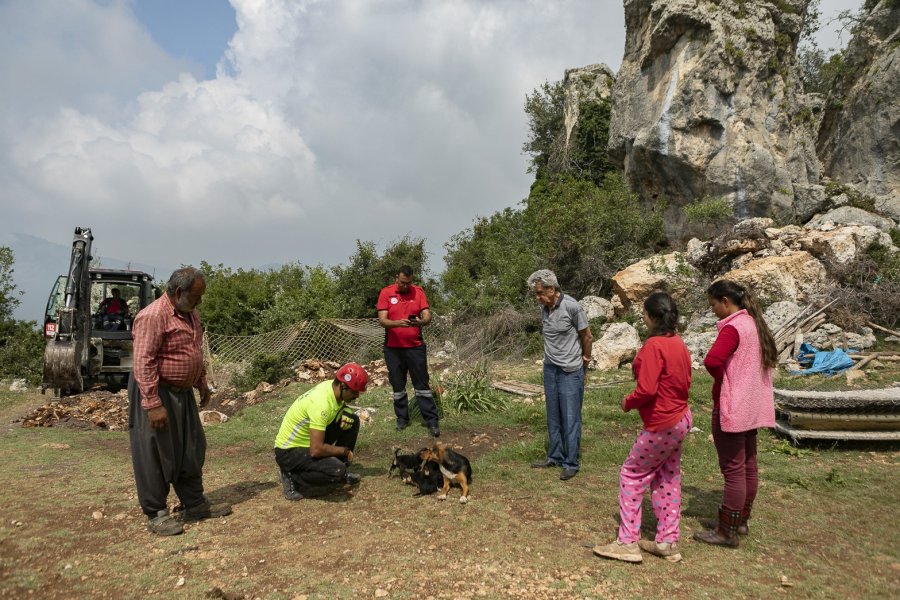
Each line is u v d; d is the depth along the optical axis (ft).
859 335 35.04
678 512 12.36
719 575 11.61
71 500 16.08
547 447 20.43
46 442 23.86
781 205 55.52
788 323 36.04
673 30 57.36
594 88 79.41
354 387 15.67
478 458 20.30
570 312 18.01
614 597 10.80
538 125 94.07
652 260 48.52
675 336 12.26
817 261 41.60
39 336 51.65
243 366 41.68
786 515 14.58
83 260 34.73
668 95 57.21
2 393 40.81
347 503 15.93
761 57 56.39
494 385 31.73
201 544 13.25
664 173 58.95
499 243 65.21
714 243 48.34
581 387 18.31
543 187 78.89
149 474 13.70
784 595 10.84
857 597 10.73
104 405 32.22
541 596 10.85
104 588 11.18
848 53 62.18
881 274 39.63
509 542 13.24
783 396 20.84
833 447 19.89
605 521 14.48
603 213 54.08
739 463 12.64
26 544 13.09
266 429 25.46
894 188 56.03
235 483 17.94
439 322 50.42
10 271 64.34
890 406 19.94
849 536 13.35
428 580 11.43
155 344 13.43
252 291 61.41
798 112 59.77
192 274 13.88
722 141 55.77
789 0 59.06
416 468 16.98
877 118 57.00
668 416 11.87
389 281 58.08
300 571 11.83
